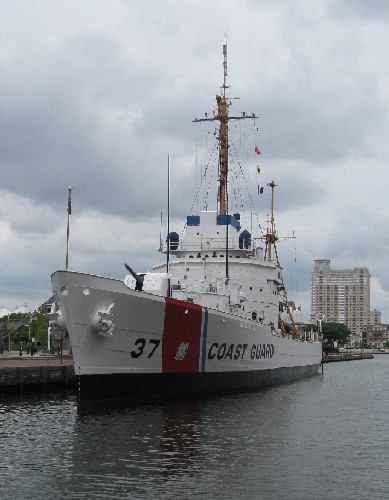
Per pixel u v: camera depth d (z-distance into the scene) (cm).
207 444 2420
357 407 3928
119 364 3375
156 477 1939
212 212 5247
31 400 3862
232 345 4247
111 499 1736
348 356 18575
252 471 2042
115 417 2977
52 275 3175
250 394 4353
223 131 5422
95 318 3177
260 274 5294
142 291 3453
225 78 5447
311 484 1917
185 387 3822
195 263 5112
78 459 2138
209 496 1778
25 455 2194
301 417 3288
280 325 6097
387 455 2338
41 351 8200
